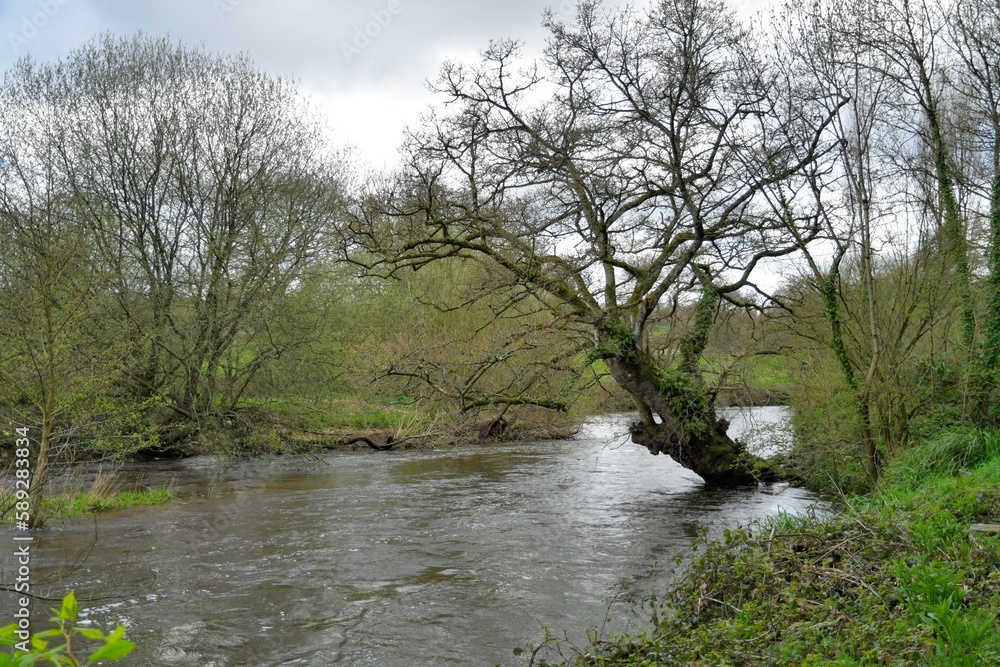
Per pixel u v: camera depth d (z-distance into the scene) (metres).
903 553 7.34
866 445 15.28
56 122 23.83
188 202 25.30
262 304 24.28
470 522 15.52
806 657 5.43
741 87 17.02
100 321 19.05
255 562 12.23
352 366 26.28
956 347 15.69
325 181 26.28
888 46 15.53
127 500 17.45
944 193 15.70
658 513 16.42
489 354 17.86
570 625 9.21
